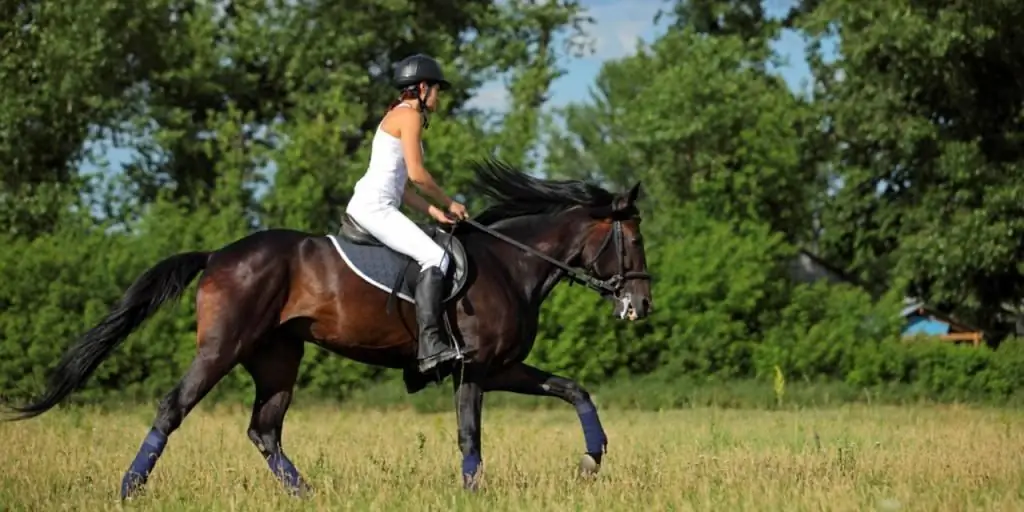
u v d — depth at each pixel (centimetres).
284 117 4203
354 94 4006
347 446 1233
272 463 870
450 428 1578
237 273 830
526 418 1956
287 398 882
